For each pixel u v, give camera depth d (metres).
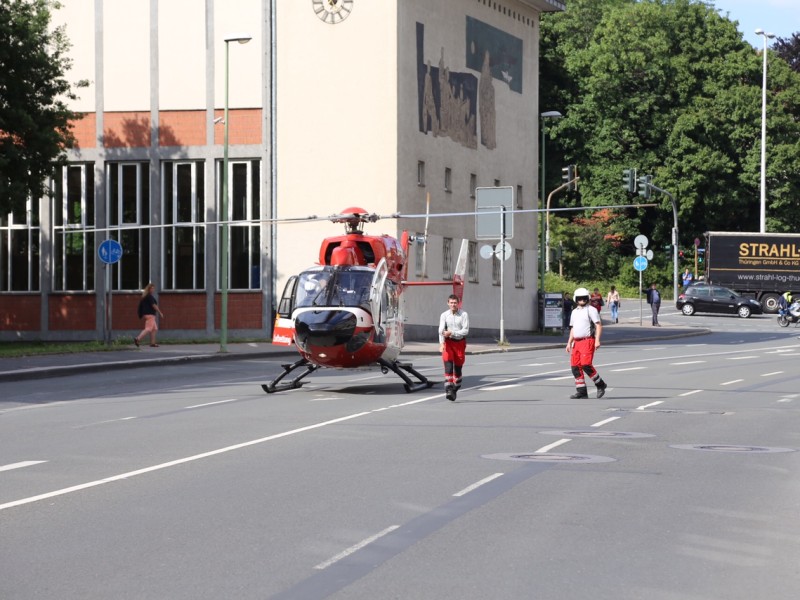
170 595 7.70
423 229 48.53
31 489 11.96
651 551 9.16
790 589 8.02
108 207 49.25
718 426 18.92
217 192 48.47
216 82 48.41
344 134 47.22
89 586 7.94
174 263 48.75
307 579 8.14
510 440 16.44
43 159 40.31
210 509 10.80
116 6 49.22
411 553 8.98
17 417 19.83
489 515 10.59
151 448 15.41
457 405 22.30
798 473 13.60
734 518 10.62
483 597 7.69
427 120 49.03
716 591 7.93
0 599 7.61
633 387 27.12
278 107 47.91
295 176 47.69
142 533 9.71
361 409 21.38
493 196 43.62
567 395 24.75
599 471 13.42
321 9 47.47
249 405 22.27
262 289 47.78
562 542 9.45
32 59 39.66
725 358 38.94
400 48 47.03
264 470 13.32
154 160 48.84
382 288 25.58
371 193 46.91
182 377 29.89
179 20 48.69
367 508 10.88
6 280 50.25
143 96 49.00
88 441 16.22
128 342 41.88
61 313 49.69
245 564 8.58
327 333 24.78
